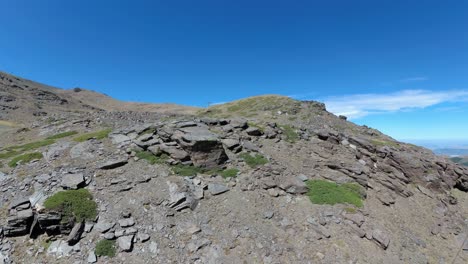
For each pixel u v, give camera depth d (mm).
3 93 100375
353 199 18719
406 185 23453
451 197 23484
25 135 34125
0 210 14250
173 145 20906
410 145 38250
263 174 20172
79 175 16969
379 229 16438
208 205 16375
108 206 15078
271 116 56219
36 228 13266
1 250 12297
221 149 20766
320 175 22062
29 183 16312
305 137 29109
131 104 195500
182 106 174625
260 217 15953
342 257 13812
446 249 16531
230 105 84562
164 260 12680
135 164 19172
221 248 13594
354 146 28781
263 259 13250
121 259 12445
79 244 12812
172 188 17016
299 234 15078
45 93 126812
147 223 14406
